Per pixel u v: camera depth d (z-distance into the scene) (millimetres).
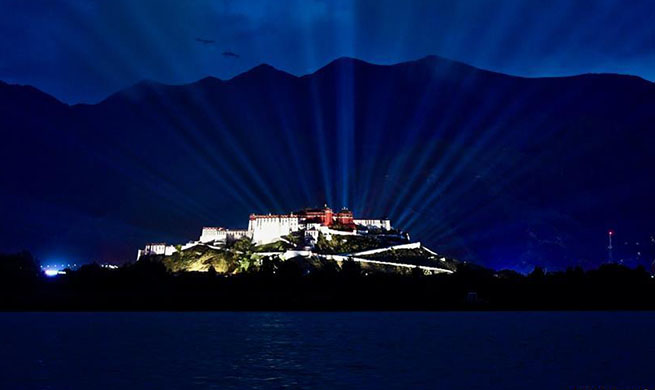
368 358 102125
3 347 115062
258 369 88438
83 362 95000
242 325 172750
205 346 118812
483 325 175375
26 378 79125
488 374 84750
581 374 84812
